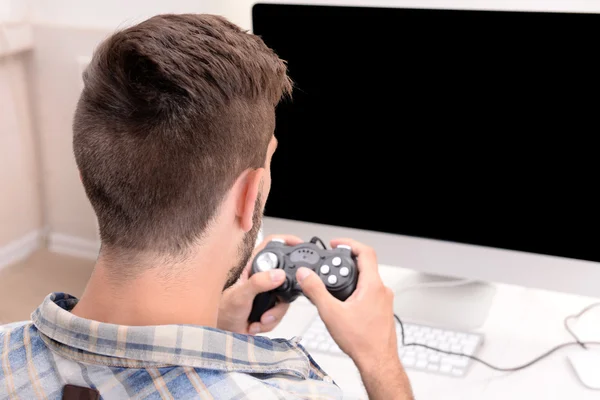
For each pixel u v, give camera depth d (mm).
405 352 1163
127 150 582
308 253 1042
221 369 589
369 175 1238
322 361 1159
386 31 1153
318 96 1226
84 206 2275
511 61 1099
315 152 1259
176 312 609
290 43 1218
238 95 602
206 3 1783
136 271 602
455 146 1172
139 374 573
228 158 603
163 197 585
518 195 1160
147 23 615
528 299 1309
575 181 1118
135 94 581
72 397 578
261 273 975
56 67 2174
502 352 1167
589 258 1146
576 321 1240
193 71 583
